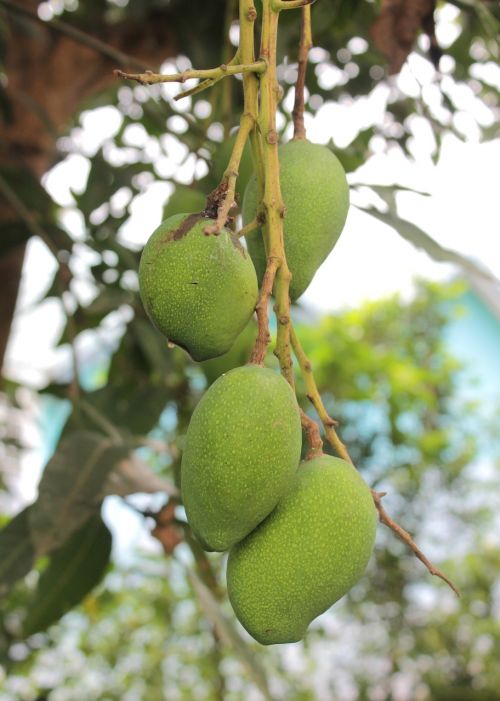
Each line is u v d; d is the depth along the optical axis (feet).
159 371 3.33
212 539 1.67
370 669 7.63
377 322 8.27
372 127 3.87
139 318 3.48
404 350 8.14
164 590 6.18
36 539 2.43
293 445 1.65
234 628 2.81
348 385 6.57
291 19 2.79
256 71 1.75
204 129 2.90
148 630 6.46
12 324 3.99
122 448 2.65
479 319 13.37
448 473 8.07
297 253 1.91
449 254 2.77
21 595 4.20
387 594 7.48
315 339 6.93
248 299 1.71
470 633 7.83
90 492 2.52
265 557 1.69
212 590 3.14
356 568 1.72
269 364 3.38
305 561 1.68
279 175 1.88
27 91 4.16
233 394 1.65
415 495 7.75
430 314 8.37
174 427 3.88
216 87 2.92
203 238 1.69
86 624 6.09
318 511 1.70
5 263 3.91
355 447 6.86
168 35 4.18
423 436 7.25
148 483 2.62
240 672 6.23
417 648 7.52
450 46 3.93
